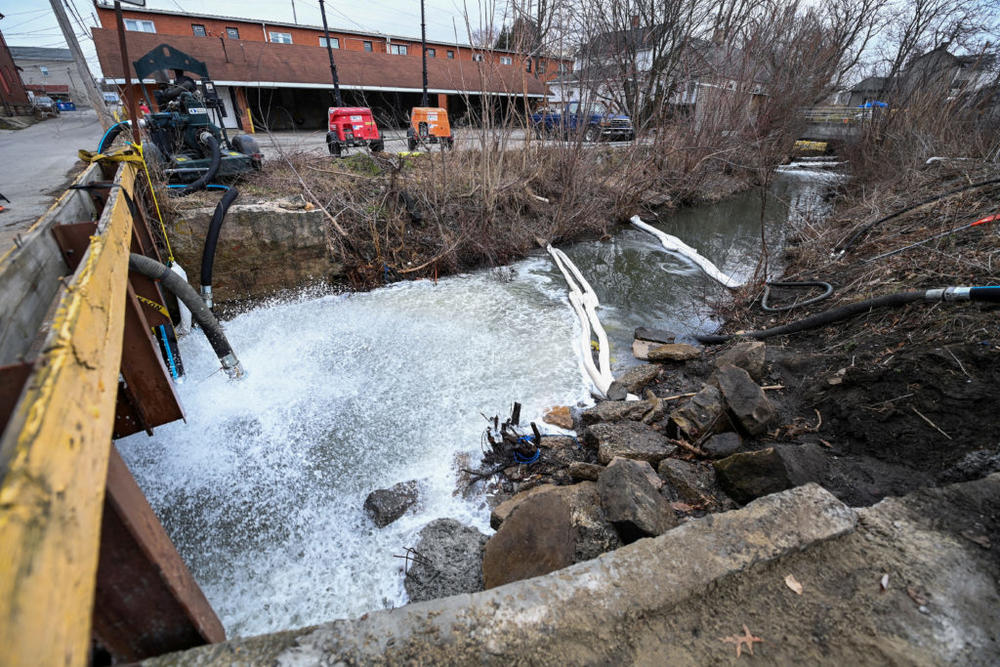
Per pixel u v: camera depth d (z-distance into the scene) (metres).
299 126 23.64
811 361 4.98
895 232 7.85
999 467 2.95
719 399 4.39
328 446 4.49
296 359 5.87
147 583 1.72
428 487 4.01
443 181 9.20
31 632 0.87
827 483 3.37
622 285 8.80
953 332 4.15
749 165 16.77
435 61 25.30
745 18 14.48
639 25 17.03
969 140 13.09
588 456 4.31
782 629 1.97
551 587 2.09
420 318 7.07
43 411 1.15
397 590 3.16
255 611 3.07
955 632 1.96
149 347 3.19
